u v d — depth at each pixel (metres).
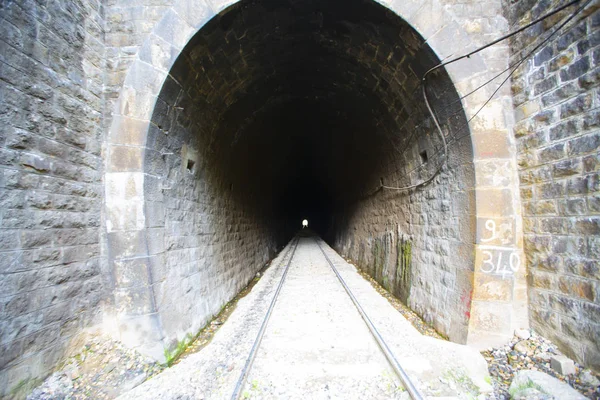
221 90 5.72
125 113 4.10
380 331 4.36
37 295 3.09
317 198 28.16
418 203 6.06
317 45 5.61
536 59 3.78
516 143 4.10
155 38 4.19
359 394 2.95
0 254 2.75
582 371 3.16
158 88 4.15
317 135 11.04
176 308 4.61
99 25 4.20
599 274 3.04
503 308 3.95
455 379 3.18
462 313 4.25
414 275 6.15
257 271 11.16
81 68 3.84
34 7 3.20
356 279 8.38
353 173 12.10
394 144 6.91
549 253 3.64
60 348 3.33
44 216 3.20
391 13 4.24
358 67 5.78
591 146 3.12
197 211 5.83
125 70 4.27
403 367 3.32
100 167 4.03
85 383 3.31
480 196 4.07
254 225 11.45
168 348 4.14
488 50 4.25
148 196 4.14
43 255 3.17
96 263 3.89
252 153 9.69
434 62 4.31
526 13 3.92
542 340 3.72
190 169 5.60
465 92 4.16
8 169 2.86
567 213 3.39
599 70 3.03
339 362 3.55
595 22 3.06
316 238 26.47
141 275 3.98
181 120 4.93
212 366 3.54
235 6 4.24
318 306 5.77
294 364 3.53
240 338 4.29
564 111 3.42
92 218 3.87
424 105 5.01
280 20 4.78
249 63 5.63
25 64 3.07
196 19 4.20
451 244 4.67
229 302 7.24
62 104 3.50
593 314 3.10
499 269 3.98
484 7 4.34
